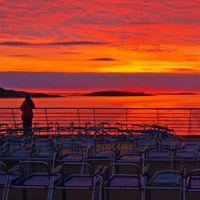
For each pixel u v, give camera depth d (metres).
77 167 12.53
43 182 7.30
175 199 8.98
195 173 11.55
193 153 10.25
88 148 9.92
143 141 12.18
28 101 18.89
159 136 12.53
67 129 14.97
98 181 7.34
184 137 19.72
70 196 9.39
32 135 13.34
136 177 7.54
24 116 18.86
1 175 7.96
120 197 9.21
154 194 9.37
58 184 7.18
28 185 7.14
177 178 7.23
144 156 9.44
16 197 9.33
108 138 13.27
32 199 9.16
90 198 9.20
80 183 7.20
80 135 13.97
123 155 10.17
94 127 16.83
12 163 13.74
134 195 9.37
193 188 6.72
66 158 9.99
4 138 13.46
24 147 11.28
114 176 7.60
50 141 11.84
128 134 14.41
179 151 10.27
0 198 9.27
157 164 12.96
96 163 13.38
